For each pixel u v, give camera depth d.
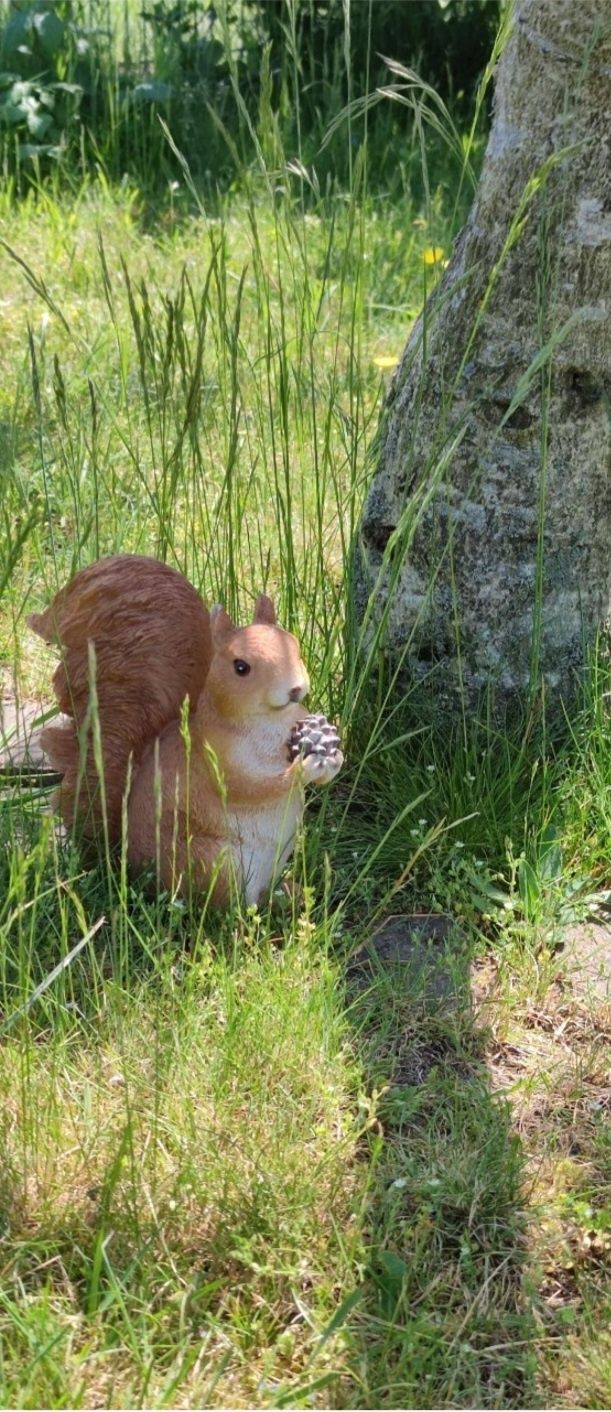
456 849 3.73
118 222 7.43
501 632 3.88
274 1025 3.10
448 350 3.79
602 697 3.97
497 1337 2.62
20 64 8.52
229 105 8.58
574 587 3.88
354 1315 2.60
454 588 3.68
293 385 5.74
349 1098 3.07
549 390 3.68
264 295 4.49
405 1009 3.30
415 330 3.96
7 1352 2.51
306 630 4.14
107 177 8.07
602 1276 2.74
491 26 9.04
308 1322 2.57
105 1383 2.47
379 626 3.63
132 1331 2.46
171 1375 2.49
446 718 3.97
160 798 3.06
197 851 3.30
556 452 3.75
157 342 3.96
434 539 3.78
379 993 3.31
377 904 3.64
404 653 3.66
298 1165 2.84
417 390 3.71
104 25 9.48
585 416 3.74
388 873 3.72
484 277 3.72
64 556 4.57
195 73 8.85
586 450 3.76
